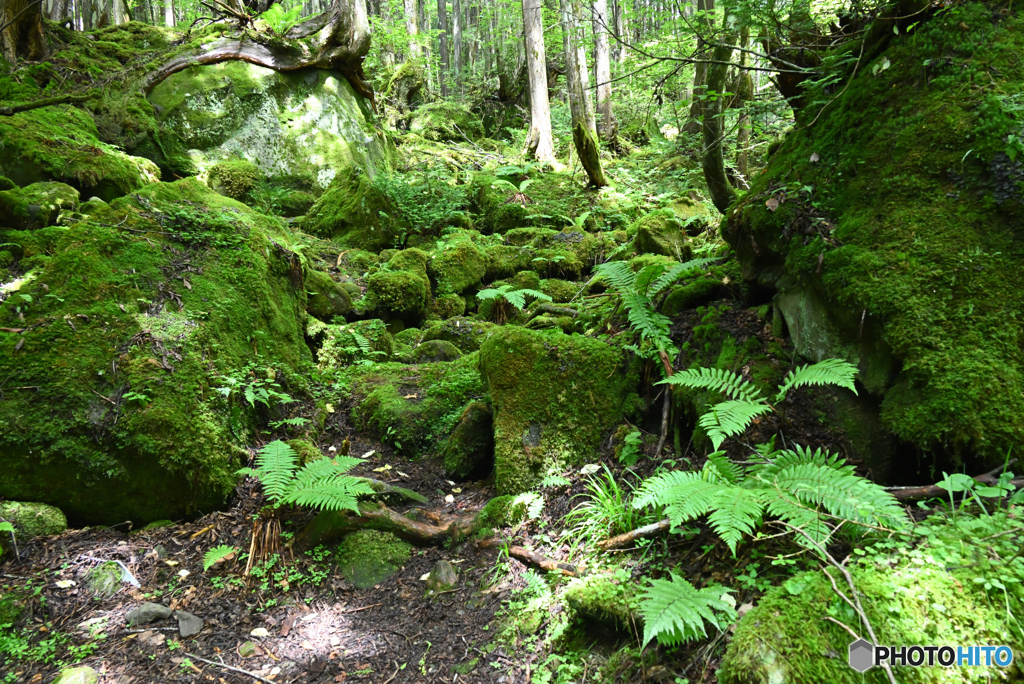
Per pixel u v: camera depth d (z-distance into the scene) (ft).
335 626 11.00
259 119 32.78
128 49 35.29
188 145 30.78
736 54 18.95
